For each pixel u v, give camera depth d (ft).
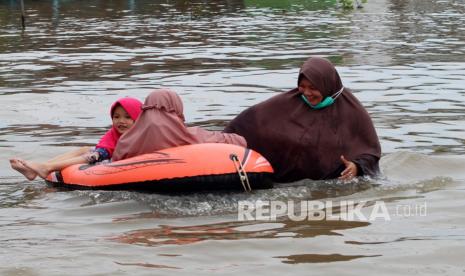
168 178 26.45
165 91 28.53
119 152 28.19
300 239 22.30
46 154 33.91
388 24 84.23
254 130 30.09
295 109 30.07
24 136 37.22
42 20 90.43
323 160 29.48
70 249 21.58
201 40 72.28
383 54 62.75
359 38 72.59
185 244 21.94
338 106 30.04
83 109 43.34
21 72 56.03
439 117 39.93
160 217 24.71
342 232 22.94
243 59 60.75
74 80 52.54
